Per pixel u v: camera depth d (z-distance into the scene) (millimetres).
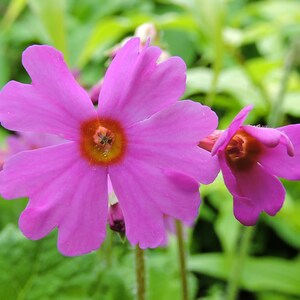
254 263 101
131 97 53
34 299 78
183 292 76
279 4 129
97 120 55
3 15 156
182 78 52
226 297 95
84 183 54
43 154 53
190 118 51
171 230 81
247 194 54
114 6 148
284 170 54
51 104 53
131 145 54
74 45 140
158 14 149
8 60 144
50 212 53
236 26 126
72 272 79
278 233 117
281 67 115
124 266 88
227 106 115
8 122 52
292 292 102
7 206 97
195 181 52
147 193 53
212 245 120
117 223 55
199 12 89
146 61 52
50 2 81
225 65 134
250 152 55
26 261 78
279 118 101
